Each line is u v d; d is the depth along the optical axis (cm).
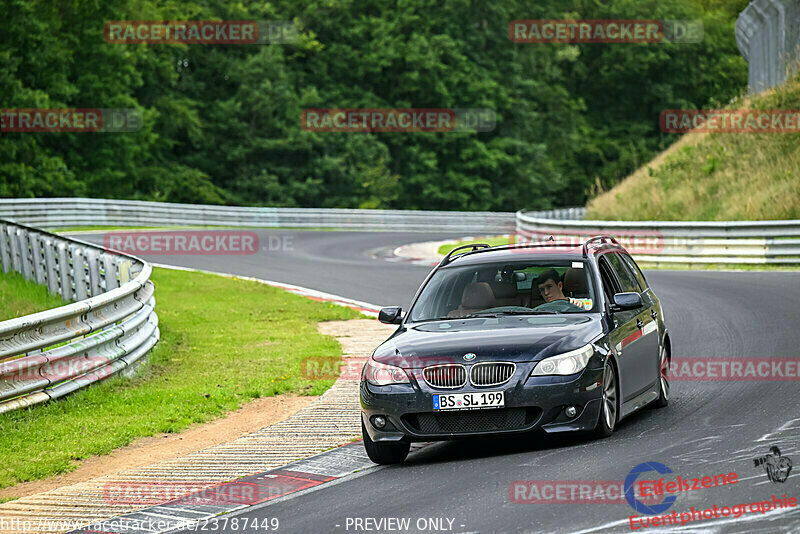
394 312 3491
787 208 10312
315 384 4628
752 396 3684
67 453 3456
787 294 6788
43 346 4119
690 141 13775
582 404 2920
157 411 4084
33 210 15038
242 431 3797
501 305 3425
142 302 5241
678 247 9450
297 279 9331
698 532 2066
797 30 13525
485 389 2894
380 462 3098
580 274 3391
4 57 18700
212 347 5756
